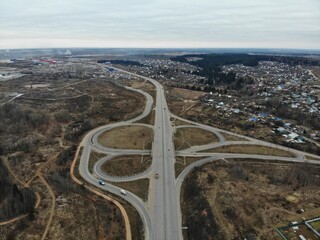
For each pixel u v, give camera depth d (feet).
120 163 369.30
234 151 409.69
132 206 282.15
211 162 374.43
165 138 456.04
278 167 364.58
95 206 278.87
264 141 450.30
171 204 287.89
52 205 276.21
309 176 335.26
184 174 345.92
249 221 254.88
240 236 237.25
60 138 458.50
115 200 290.76
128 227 252.21
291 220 254.88
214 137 463.42
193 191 307.37
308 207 276.00
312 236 234.58
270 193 301.43
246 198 290.15
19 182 325.62
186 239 241.35
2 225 245.45
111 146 420.36
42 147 422.41
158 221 262.06
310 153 409.90
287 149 420.77
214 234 241.14
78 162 369.71
